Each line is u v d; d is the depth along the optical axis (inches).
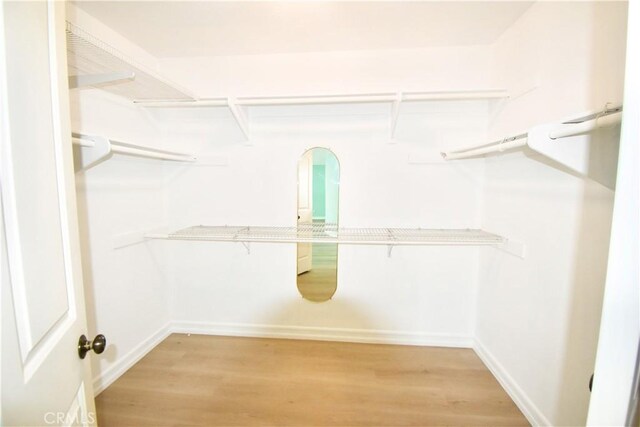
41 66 22.0
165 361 72.3
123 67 51.1
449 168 75.7
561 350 47.4
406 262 79.2
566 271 46.4
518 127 59.8
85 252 57.4
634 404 15.3
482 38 67.8
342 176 78.6
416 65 72.9
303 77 75.7
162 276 83.0
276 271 83.3
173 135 81.8
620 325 15.6
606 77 39.6
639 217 14.7
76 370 26.0
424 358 74.0
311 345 80.2
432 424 53.6
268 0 53.6
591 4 42.1
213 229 80.8
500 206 66.7
